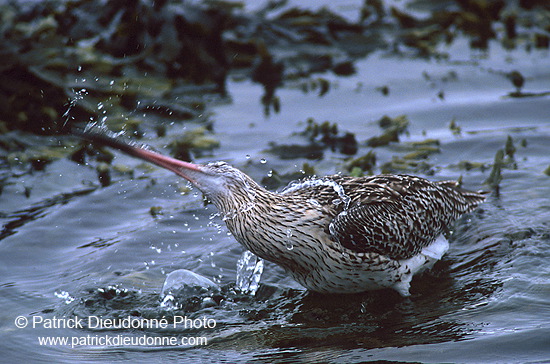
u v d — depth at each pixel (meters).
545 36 18.41
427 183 11.02
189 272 10.55
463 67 17.56
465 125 15.06
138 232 11.77
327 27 18.98
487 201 12.32
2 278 10.55
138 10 16.88
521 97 15.98
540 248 10.80
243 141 14.67
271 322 9.60
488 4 19.64
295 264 10.09
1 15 17.34
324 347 8.89
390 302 10.02
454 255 11.02
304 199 10.08
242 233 9.89
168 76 16.73
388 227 10.04
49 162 13.95
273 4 19.98
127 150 9.60
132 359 8.79
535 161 13.52
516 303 9.53
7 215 12.27
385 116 15.34
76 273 10.70
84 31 16.86
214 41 17.38
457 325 9.19
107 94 15.45
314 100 16.38
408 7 20.58
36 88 15.16
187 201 12.83
